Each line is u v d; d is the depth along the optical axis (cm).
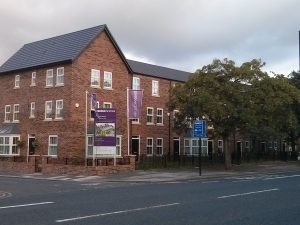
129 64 4428
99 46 3903
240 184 2242
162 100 4656
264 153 5391
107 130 3055
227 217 1158
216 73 3472
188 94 3456
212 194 1733
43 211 1255
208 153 5019
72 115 3641
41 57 4059
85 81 3762
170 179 2636
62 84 3744
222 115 3322
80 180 2631
